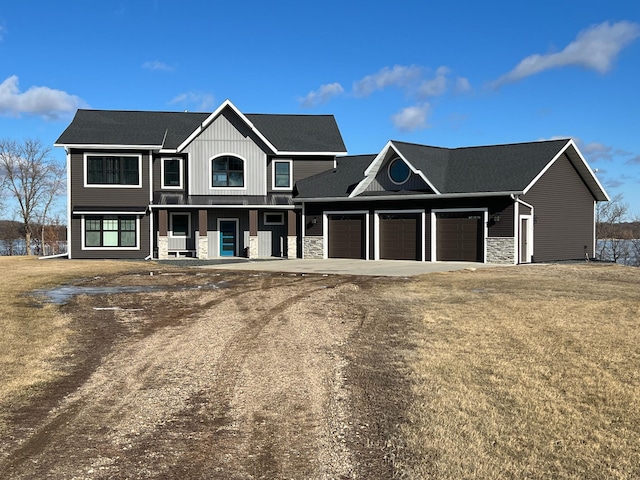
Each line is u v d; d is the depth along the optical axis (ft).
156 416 20.18
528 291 49.19
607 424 18.99
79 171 94.58
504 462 16.21
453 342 30.09
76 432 18.71
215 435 18.48
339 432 18.60
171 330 34.17
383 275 63.93
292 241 97.81
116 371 25.70
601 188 92.53
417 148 90.79
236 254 103.30
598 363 25.90
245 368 25.98
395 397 21.75
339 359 27.22
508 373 24.40
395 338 31.30
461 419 19.35
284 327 34.63
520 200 78.28
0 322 35.47
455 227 83.76
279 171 103.35
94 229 95.45
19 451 17.19
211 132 98.84
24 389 22.97
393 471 15.80
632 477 15.42
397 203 88.63
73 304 43.39
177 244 100.27
